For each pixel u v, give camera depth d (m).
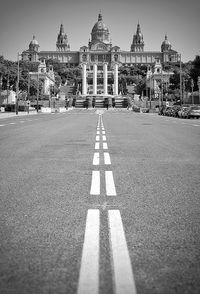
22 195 6.35
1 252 3.86
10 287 3.11
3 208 5.54
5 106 83.56
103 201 5.98
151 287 3.11
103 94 193.38
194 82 141.25
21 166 9.42
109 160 10.50
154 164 9.81
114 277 3.29
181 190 6.75
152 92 181.62
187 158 10.95
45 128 25.58
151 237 4.33
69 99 175.00
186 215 5.21
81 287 3.10
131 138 17.77
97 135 19.50
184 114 50.16
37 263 3.59
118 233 4.46
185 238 4.30
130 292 3.02
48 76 188.88
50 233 4.46
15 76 142.88
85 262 3.61
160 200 6.04
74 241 4.20
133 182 7.48
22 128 25.47
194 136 19.12
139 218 5.07
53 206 5.67
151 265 3.56
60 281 3.21
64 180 7.66
